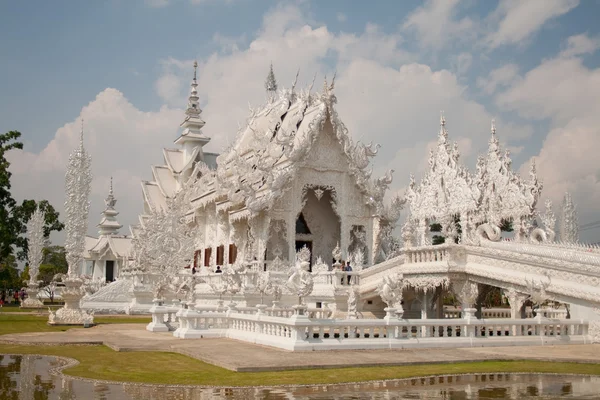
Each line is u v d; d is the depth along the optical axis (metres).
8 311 51.22
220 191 49.34
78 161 36.62
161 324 29.33
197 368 16.56
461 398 12.38
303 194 43.62
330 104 43.62
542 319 23.02
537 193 42.50
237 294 37.06
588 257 26.19
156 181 74.19
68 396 12.63
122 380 14.62
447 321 21.48
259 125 55.94
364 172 44.50
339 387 13.59
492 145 46.19
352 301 30.00
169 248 46.69
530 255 26.45
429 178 49.25
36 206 68.44
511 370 16.22
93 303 48.62
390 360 17.28
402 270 32.47
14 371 16.39
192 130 76.44
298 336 19.48
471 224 44.59
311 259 46.72
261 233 42.09
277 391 13.10
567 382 14.53
